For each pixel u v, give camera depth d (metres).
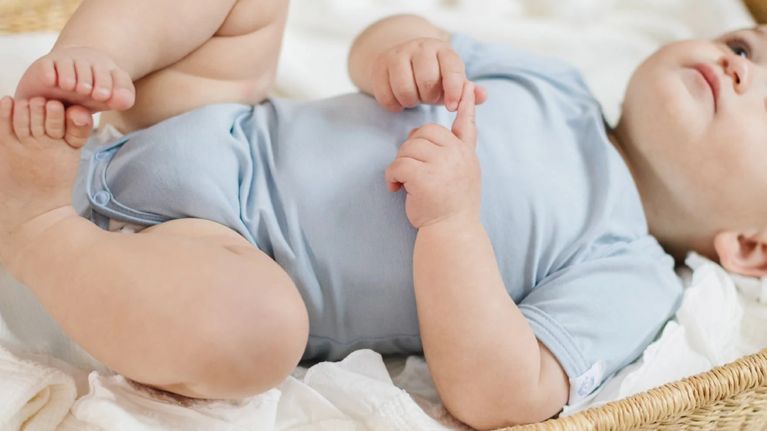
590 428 0.73
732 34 1.12
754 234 1.02
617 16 1.60
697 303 0.96
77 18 0.82
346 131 0.90
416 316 0.88
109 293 0.68
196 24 0.88
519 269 0.90
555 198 0.92
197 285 0.68
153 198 0.82
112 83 0.69
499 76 1.05
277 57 1.01
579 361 0.83
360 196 0.86
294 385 0.78
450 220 0.80
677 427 0.82
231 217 0.82
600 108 1.07
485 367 0.79
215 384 0.68
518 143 0.94
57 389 0.73
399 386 0.89
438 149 0.80
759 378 0.83
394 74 0.87
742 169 0.99
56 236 0.70
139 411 0.71
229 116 0.90
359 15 1.48
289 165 0.87
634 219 0.98
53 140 0.67
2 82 0.96
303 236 0.84
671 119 1.01
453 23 1.50
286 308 0.69
